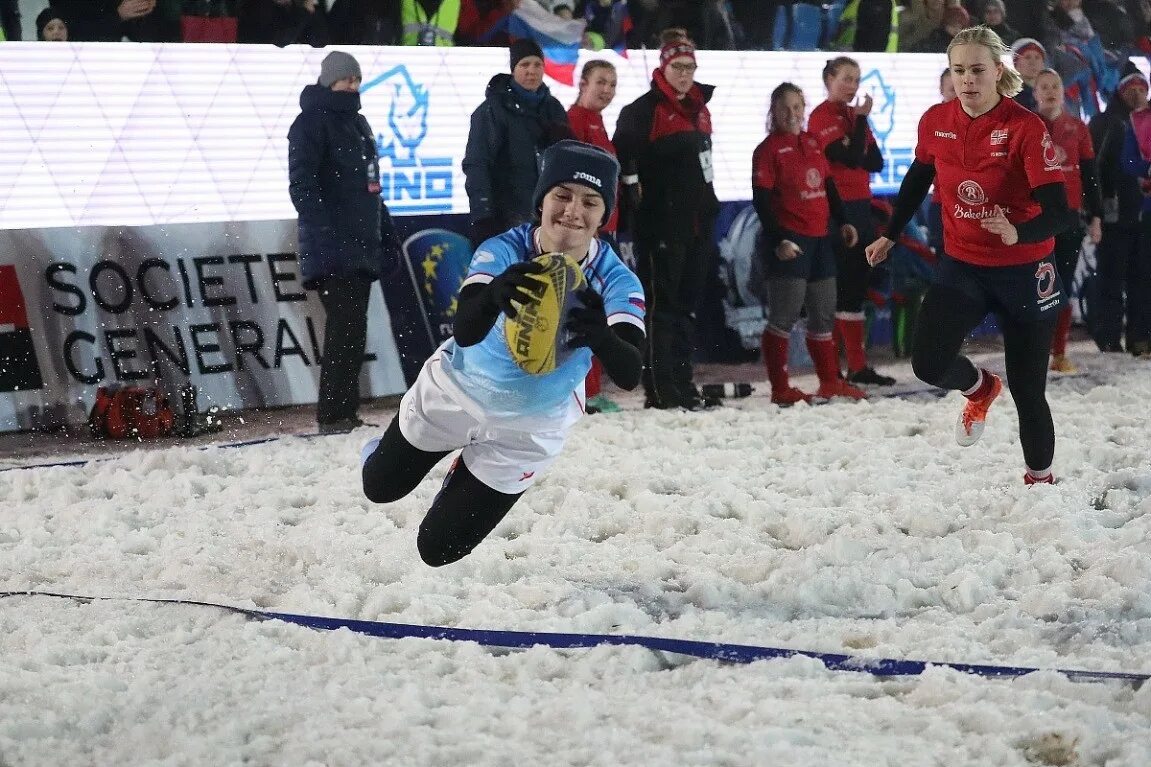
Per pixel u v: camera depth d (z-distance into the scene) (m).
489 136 11.10
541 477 8.41
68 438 10.81
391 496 5.64
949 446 9.35
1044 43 16.09
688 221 11.55
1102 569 6.09
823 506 7.77
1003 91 7.23
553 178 4.89
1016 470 8.35
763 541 7.07
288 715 4.48
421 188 12.97
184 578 6.51
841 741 4.25
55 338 11.16
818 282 12.04
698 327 14.46
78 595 6.17
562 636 5.26
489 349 5.02
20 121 11.35
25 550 7.02
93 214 11.64
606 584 6.23
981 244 7.33
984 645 5.19
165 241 11.73
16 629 5.69
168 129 11.92
